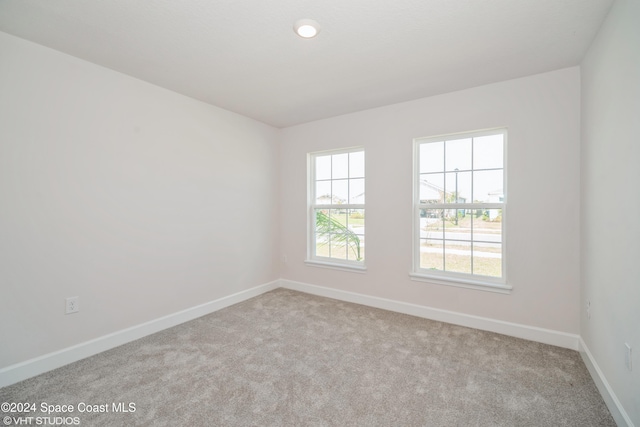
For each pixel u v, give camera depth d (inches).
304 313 121.1
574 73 89.2
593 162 75.5
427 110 115.0
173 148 109.4
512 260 99.6
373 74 95.0
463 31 71.4
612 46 62.2
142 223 100.0
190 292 115.6
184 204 113.4
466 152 110.9
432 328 106.0
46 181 78.5
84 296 86.0
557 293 92.7
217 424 58.9
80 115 84.8
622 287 57.7
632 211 53.6
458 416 61.2
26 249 75.4
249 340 96.5
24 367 74.3
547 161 93.5
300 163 153.3
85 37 74.1
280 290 155.9
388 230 125.1
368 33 72.1
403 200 121.3
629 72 54.3
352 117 134.3
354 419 60.4
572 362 82.1
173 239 109.7
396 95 113.2
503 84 100.0
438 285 113.9
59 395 67.9
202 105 119.9
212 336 99.6
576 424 58.9
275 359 84.3
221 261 128.6
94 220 88.1
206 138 121.6
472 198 109.7
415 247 121.3
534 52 81.2
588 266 80.0
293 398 67.1
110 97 91.5
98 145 88.9
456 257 113.1
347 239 141.7
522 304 98.1
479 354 86.9
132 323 97.3
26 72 75.1
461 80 99.5
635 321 52.6
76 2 60.7
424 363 82.0
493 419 60.3
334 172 146.1
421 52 81.4
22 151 74.5
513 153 98.7
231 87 105.7
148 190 101.7
